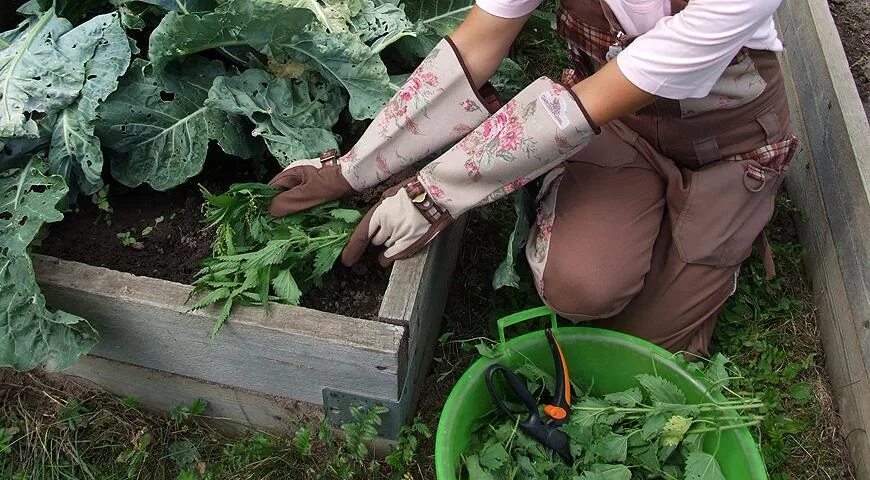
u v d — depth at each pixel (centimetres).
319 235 149
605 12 138
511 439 145
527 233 169
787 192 204
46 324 136
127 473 162
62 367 137
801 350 177
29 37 148
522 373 150
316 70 162
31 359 135
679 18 121
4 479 162
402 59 186
